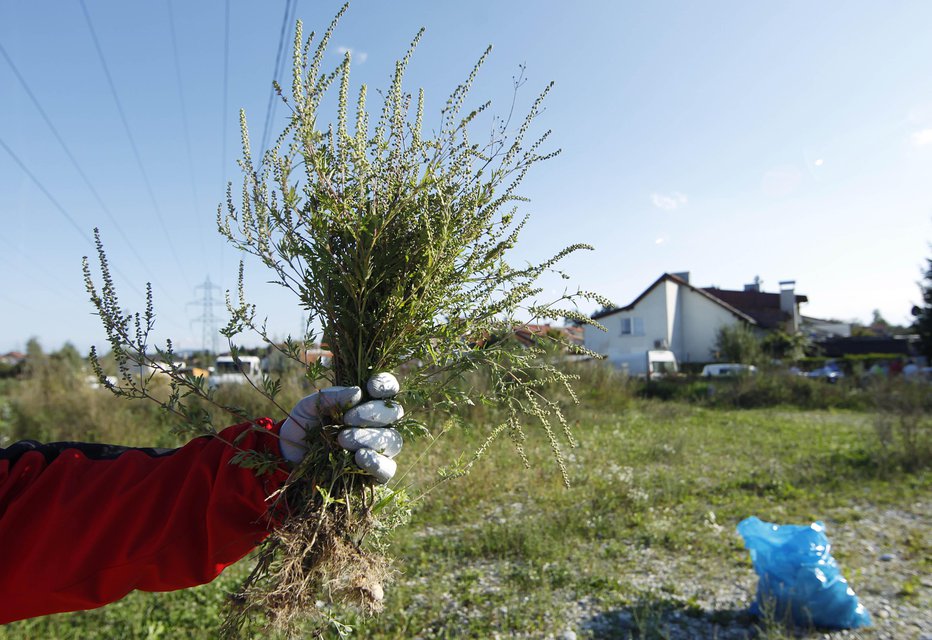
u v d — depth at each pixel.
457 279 1.72
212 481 1.47
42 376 13.37
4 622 1.41
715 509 6.27
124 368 1.60
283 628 1.41
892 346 39.66
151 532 1.42
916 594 4.25
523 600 4.14
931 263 26.91
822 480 7.41
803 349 31.83
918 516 6.02
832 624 3.78
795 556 3.94
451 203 1.67
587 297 1.73
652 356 25.16
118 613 3.87
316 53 1.69
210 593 4.15
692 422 13.27
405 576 4.52
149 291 1.64
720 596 4.26
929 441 8.68
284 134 1.70
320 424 1.54
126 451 1.59
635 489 6.51
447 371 1.68
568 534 5.40
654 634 3.67
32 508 1.40
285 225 1.64
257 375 1.77
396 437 1.57
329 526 1.47
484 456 7.04
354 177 1.68
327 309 1.64
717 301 34.81
